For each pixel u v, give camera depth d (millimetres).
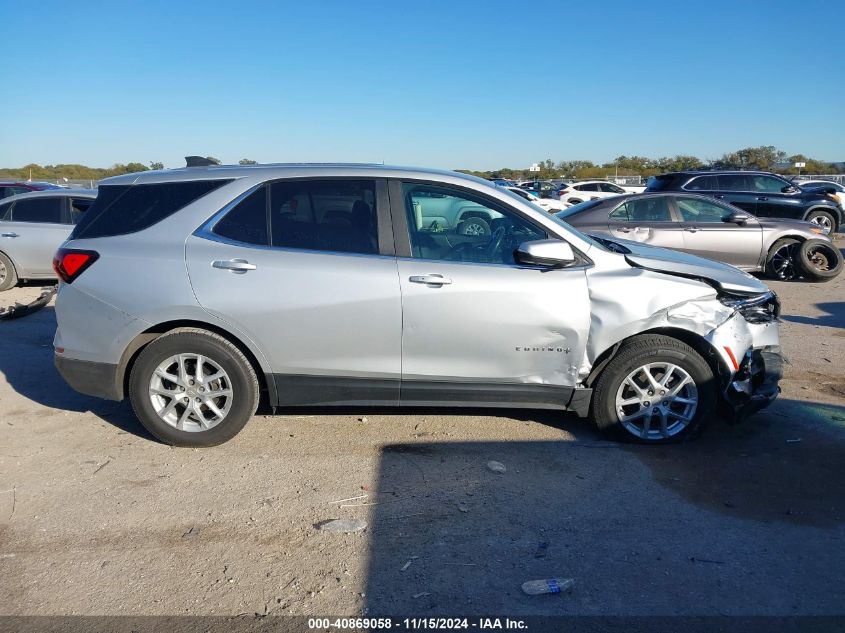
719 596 3049
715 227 11055
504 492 3992
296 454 4484
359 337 4355
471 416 5172
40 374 6168
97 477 4148
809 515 3754
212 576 3178
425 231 4496
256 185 4500
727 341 4449
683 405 4602
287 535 3521
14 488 4004
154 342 4379
